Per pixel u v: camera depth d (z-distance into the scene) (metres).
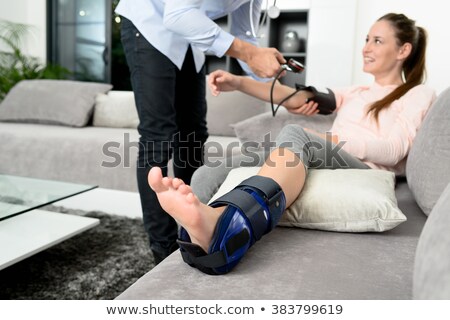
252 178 0.80
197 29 1.17
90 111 2.72
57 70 3.66
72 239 1.74
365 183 0.93
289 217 0.91
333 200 0.89
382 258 0.75
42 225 1.50
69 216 1.62
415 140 1.20
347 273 0.69
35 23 3.98
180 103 1.58
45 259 1.53
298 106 1.62
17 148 2.34
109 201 2.17
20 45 3.97
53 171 2.28
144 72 1.35
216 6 1.41
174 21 1.17
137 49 1.35
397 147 1.33
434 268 0.48
